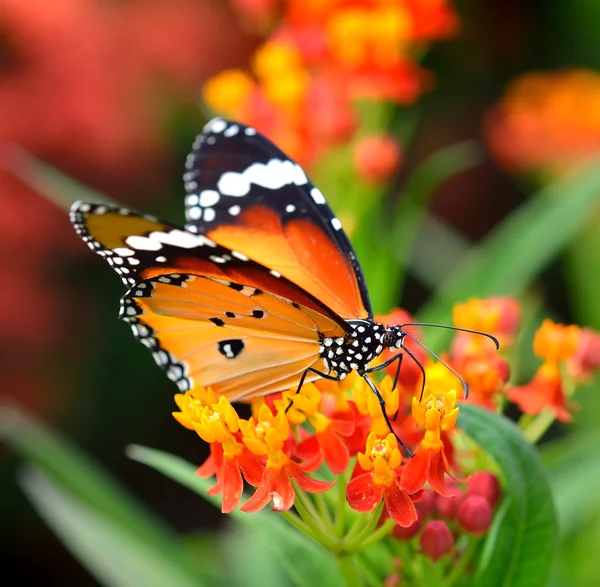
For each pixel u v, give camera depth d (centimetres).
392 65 39
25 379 59
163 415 72
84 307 65
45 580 72
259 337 31
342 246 32
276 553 31
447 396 30
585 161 50
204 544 53
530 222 38
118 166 59
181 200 65
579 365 32
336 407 31
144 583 37
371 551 32
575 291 49
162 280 31
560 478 34
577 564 39
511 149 54
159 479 75
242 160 32
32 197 56
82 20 59
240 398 32
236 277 31
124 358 68
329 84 39
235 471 30
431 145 79
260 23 42
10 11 57
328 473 32
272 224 32
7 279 56
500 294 37
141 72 59
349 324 31
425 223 59
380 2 40
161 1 61
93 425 68
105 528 38
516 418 43
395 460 30
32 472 66
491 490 31
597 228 44
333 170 39
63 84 58
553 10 80
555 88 57
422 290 76
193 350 32
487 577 31
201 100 61
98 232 30
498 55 81
